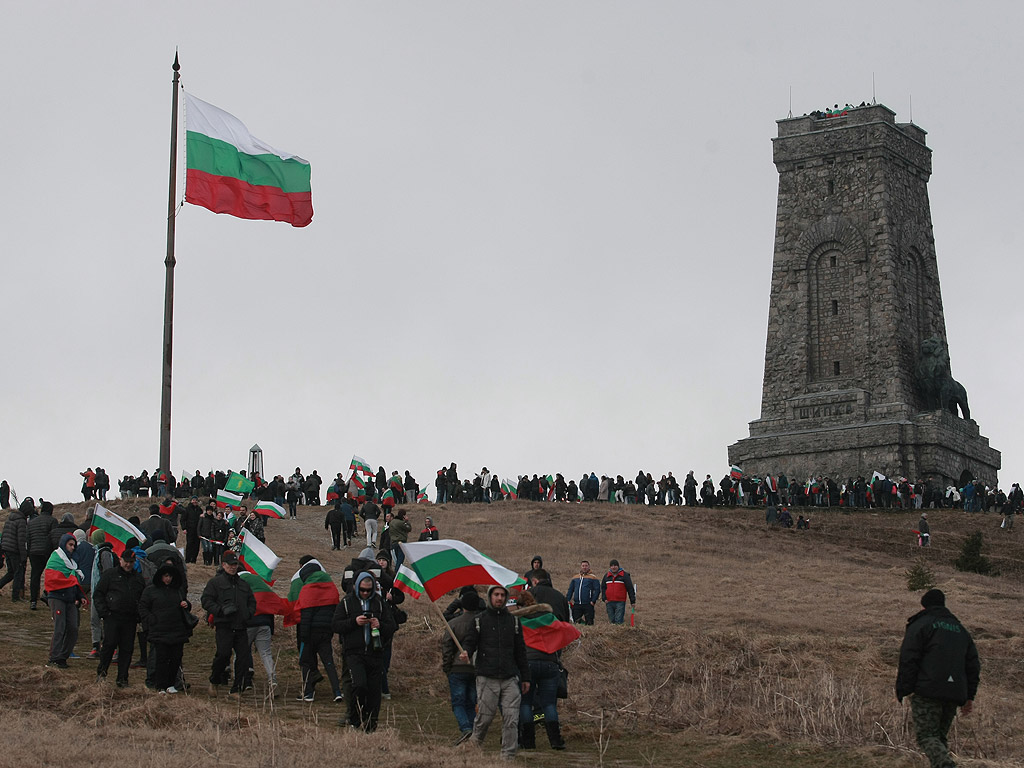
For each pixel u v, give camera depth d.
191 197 46.44
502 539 63.59
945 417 95.00
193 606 36.22
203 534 45.50
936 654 19.52
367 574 23.45
